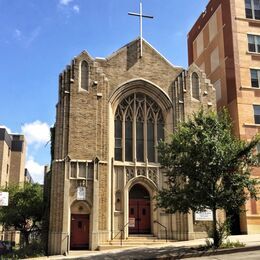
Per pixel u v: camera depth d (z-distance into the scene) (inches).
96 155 1135.0
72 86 1168.8
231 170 900.0
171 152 935.7
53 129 1262.3
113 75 1225.4
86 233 1085.1
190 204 880.9
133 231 1162.6
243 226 1277.1
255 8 1499.8
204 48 1665.8
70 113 1146.7
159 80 1262.3
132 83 1231.5
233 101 1392.7
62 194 1079.6
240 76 1400.1
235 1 1480.1
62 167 1103.0
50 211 1089.4
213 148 889.5
